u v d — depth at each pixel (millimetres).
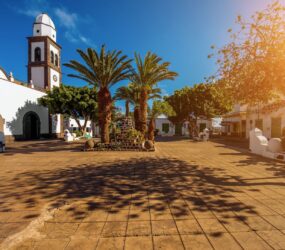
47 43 31266
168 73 15281
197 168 6965
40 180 5453
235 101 7793
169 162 8164
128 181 5305
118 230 2811
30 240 2578
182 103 24688
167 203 3779
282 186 4816
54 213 3381
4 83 20297
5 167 7238
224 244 2463
